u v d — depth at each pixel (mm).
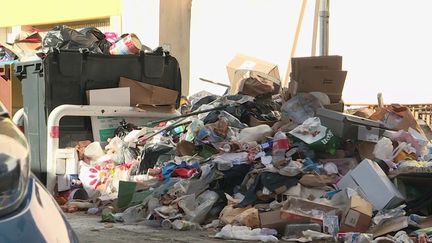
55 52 18359
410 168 14617
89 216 16219
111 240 13016
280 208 13930
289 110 17391
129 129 19516
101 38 20234
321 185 14617
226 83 30750
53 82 18359
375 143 16016
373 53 26297
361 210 13195
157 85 20344
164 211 14633
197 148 17469
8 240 4996
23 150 5934
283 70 28797
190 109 20656
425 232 12648
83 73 18828
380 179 14195
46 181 18375
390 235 12867
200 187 15398
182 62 32031
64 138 18547
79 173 17984
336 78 18031
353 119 15898
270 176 14609
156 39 31672
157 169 16734
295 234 13242
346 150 16219
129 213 15227
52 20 38031
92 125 18969
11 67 20859
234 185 15641
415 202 14578
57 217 5809
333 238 12867
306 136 16016
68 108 18094
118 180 17281
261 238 12961
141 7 32531
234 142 16531
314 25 27844
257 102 18891
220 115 18328
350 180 14594
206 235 13633
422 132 18672
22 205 5426
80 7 36188
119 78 19500
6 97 21109
